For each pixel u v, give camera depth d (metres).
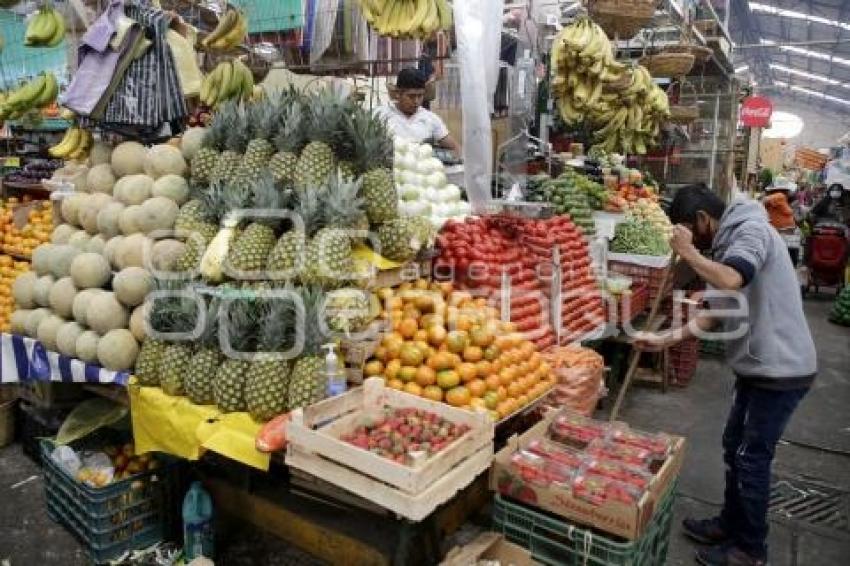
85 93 3.19
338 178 2.59
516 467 2.37
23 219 4.70
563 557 2.29
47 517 3.18
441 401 2.48
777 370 2.70
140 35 3.20
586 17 4.11
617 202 5.64
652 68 5.43
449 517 2.62
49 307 3.18
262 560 2.87
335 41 3.96
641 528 2.15
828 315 8.68
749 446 2.82
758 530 2.86
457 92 5.38
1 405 3.93
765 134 18.73
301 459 2.11
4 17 4.95
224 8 3.95
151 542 2.92
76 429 3.06
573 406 3.16
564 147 7.18
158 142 3.56
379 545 2.44
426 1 3.29
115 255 2.91
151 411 2.56
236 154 3.00
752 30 22.78
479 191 3.86
